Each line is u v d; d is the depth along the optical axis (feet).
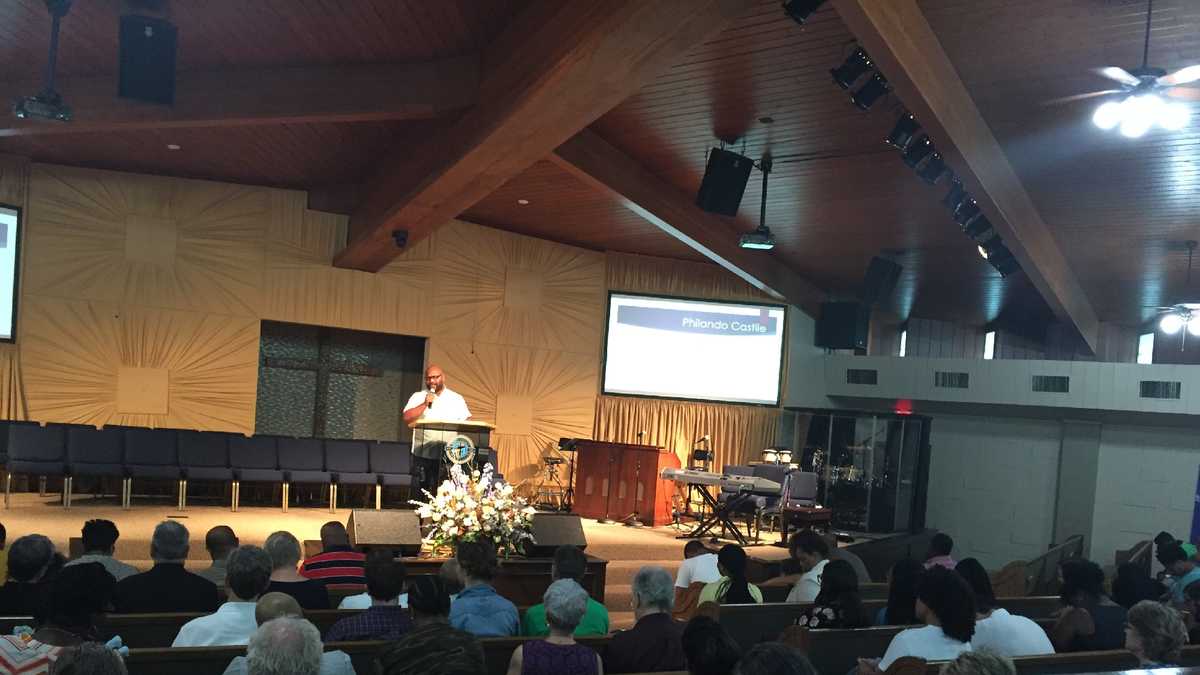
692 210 37.68
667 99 27.12
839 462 46.11
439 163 27.04
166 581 13.37
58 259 33.99
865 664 11.67
